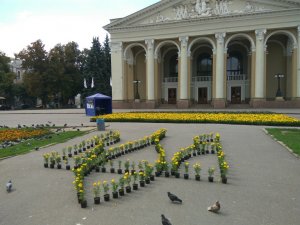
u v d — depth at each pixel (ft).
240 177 23.00
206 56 155.02
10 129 55.62
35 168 26.91
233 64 151.94
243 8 122.62
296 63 118.73
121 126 59.36
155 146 34.86
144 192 19.84
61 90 202.80
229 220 15.39
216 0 126.21
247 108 119.96
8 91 229.25
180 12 132.46
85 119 80.94
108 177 23.50
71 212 16.89
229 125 58.34
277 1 117.50
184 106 133.18
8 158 31.14
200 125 59.16
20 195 19.97
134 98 153.69
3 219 16.25
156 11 136.77
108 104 93.97
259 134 44.93
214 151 32.32
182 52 133.49
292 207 17.03
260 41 121.08
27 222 15.76
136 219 15.75
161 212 16.56
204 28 128.88
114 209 17.16
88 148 35.78
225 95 127.85
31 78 190.60
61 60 204.95
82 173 22.54
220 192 19.66
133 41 142.31
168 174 23.30
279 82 127.13
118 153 30.86
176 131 49.98
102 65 209.05
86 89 208.54
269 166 26.14
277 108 117.50
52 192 20.36
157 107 140.87
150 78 139.23
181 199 18.44
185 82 133.28
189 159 29.01
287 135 42.24
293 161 27.81
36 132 49.70
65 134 47.67
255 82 123.44
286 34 122.62
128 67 149.89
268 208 16.93
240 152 32.04
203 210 16.74
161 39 137.69
